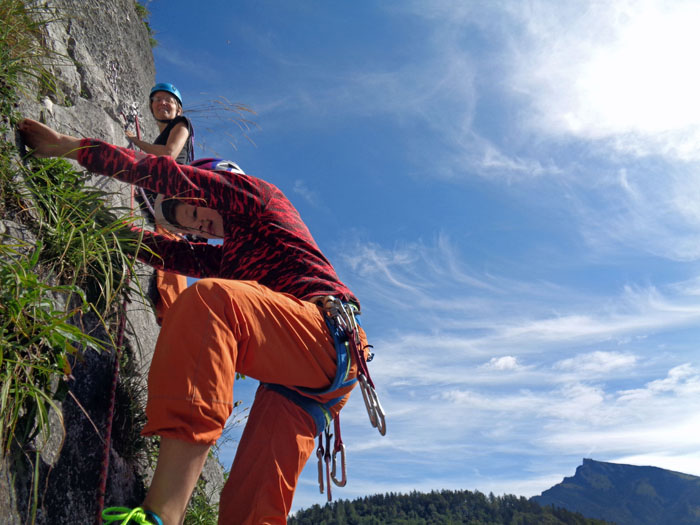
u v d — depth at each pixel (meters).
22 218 1.76
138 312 2.64
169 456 1.18
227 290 1.36
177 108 3.10
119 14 3.89
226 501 1.51
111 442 2.00
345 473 1.70
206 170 1.78
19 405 1.25
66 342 1.42
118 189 2.69
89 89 3.14
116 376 1.91
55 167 1.99
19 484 1.35
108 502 1.86
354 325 1.58
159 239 2.21
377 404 1.56
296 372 1.50
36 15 2.50
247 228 1.81
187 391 1.20
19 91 2.11
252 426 1.59
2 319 1.32
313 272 1.72
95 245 1.83
